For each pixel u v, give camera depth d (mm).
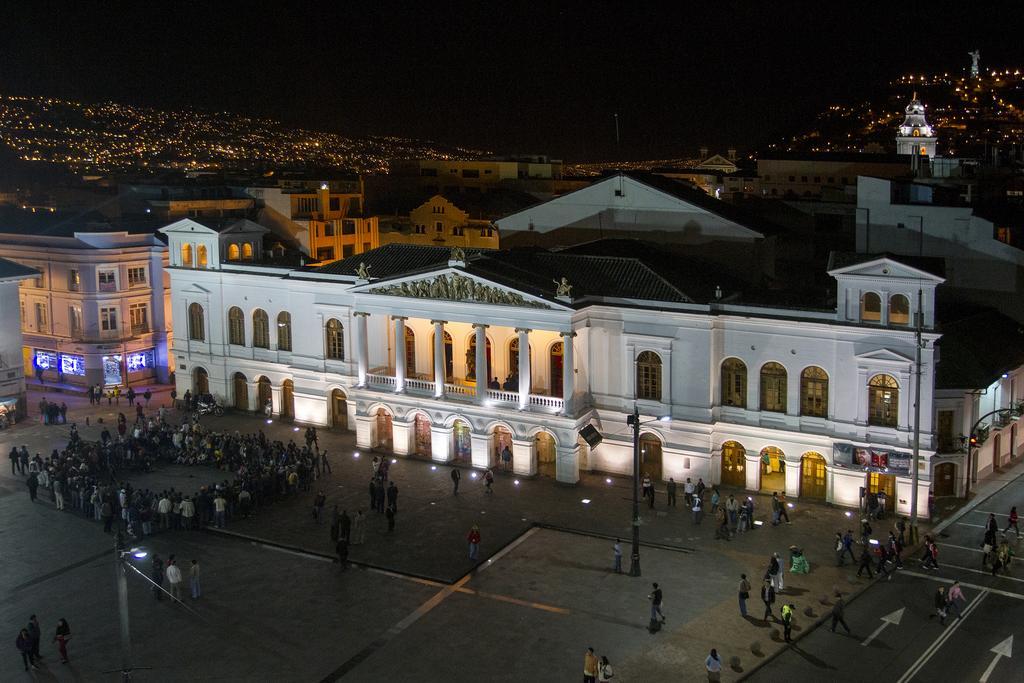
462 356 77500
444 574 56844
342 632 50469
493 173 171500
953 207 79500
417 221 143000
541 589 54938
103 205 125500
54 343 103188
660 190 82500
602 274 74188
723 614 51438
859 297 62719
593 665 43688
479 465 74375
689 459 69812
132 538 63125
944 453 65250
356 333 81250
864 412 63875
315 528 63969
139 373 104062
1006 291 78062
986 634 48719
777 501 62906
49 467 71125
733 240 80000
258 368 88812
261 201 120750
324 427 85250
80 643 49688
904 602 52344
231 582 56625
